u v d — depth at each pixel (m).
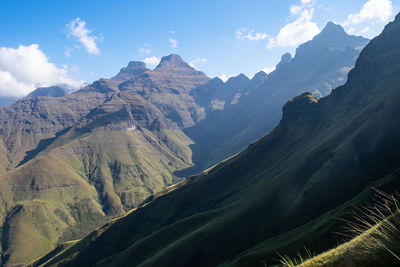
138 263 145.75
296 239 91.62
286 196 140.88
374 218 7.09
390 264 6.28
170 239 151.88
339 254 10.69
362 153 134.50
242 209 143.12
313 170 151.00
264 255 91.75
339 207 100.75
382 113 148.75
